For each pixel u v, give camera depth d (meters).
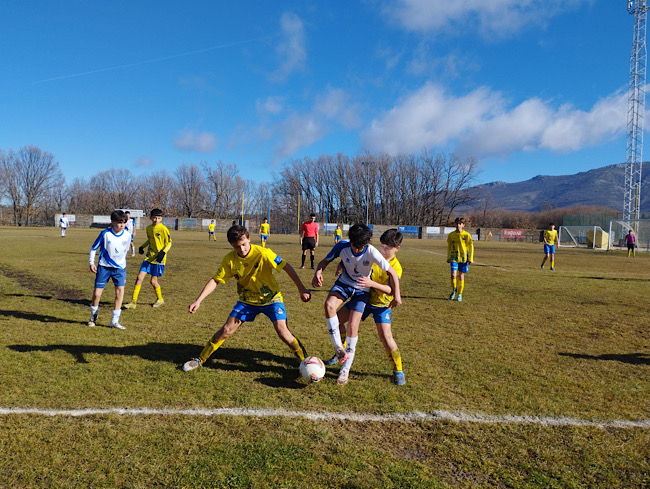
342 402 3.64
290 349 4.64
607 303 9.00
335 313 4.16
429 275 13.21
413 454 2.88
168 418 3.26
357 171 73.12
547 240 16.31
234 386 3.91
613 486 2.57
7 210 70.81
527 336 6.07
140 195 77.56
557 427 3.31
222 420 3.24
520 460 2.83
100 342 5.18
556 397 3.87
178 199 76.81
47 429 3.03
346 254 4.12
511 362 4.85
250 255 4.12
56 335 5.43
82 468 2.58
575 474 2.68
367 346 5.33
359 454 2.84
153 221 7.42
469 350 5.28
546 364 4.82
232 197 77.69
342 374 4.05
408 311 7.66
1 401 3.44
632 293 10.50
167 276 11.64
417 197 73.69
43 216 72.75
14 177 68.94
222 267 4.19
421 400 3.72
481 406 3.64
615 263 20.58
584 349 5.48
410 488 2.48
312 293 9.43
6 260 14.45
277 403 3.58
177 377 4.07
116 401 3.51
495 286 11.14
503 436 3.15
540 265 18.31
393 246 4.32
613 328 6.73
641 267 18.50
